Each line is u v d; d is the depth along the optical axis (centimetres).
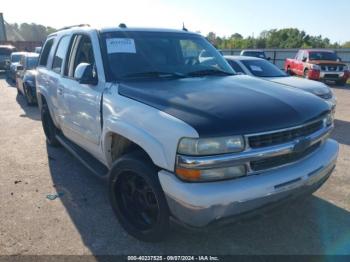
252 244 309
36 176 465
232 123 253
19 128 746
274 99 296
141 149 308
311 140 292
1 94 1294
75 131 425
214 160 247
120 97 318
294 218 351
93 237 321
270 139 264
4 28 3853
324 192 411
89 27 416
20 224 342
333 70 1652
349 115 915
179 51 409
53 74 501
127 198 325
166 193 262
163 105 280
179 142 250
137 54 378
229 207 250
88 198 399
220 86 329
